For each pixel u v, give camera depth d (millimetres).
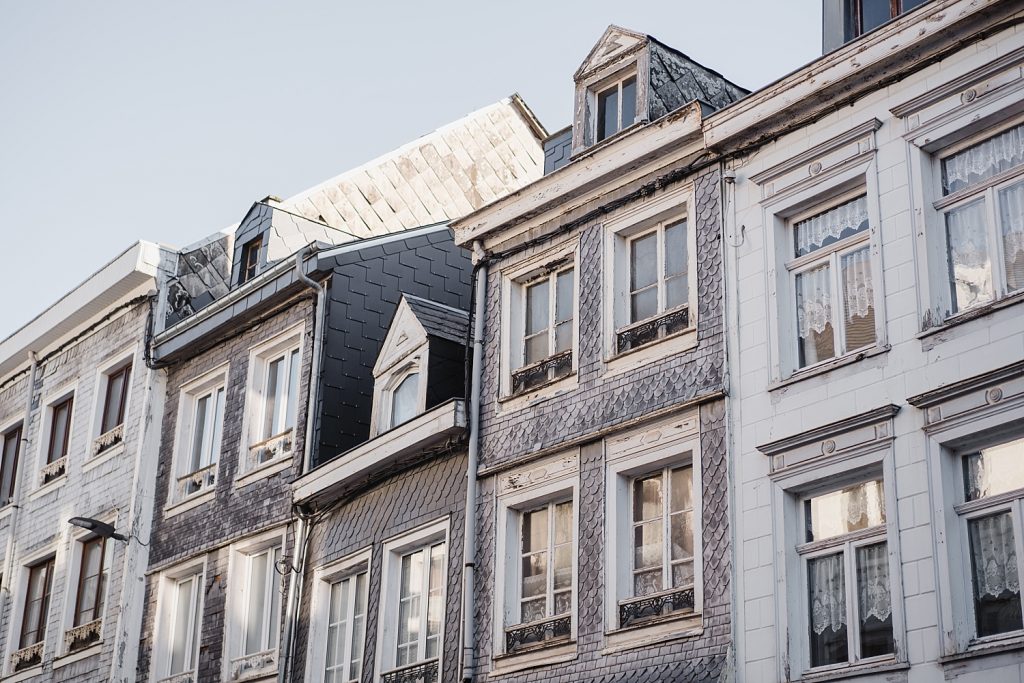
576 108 19750
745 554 15469
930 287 14594
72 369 29656
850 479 14891
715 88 19656
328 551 21609
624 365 17688
